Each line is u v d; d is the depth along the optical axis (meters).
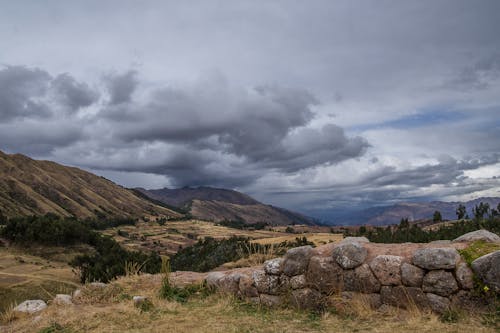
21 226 140.00
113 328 8.47
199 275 13.17
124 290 12.26
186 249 92.12
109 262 89.50
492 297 7.18
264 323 8.34
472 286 7.39
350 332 7.30
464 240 9.05
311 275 9.54
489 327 6.67
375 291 8.55
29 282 75.88
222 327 8.09
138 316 9.33
